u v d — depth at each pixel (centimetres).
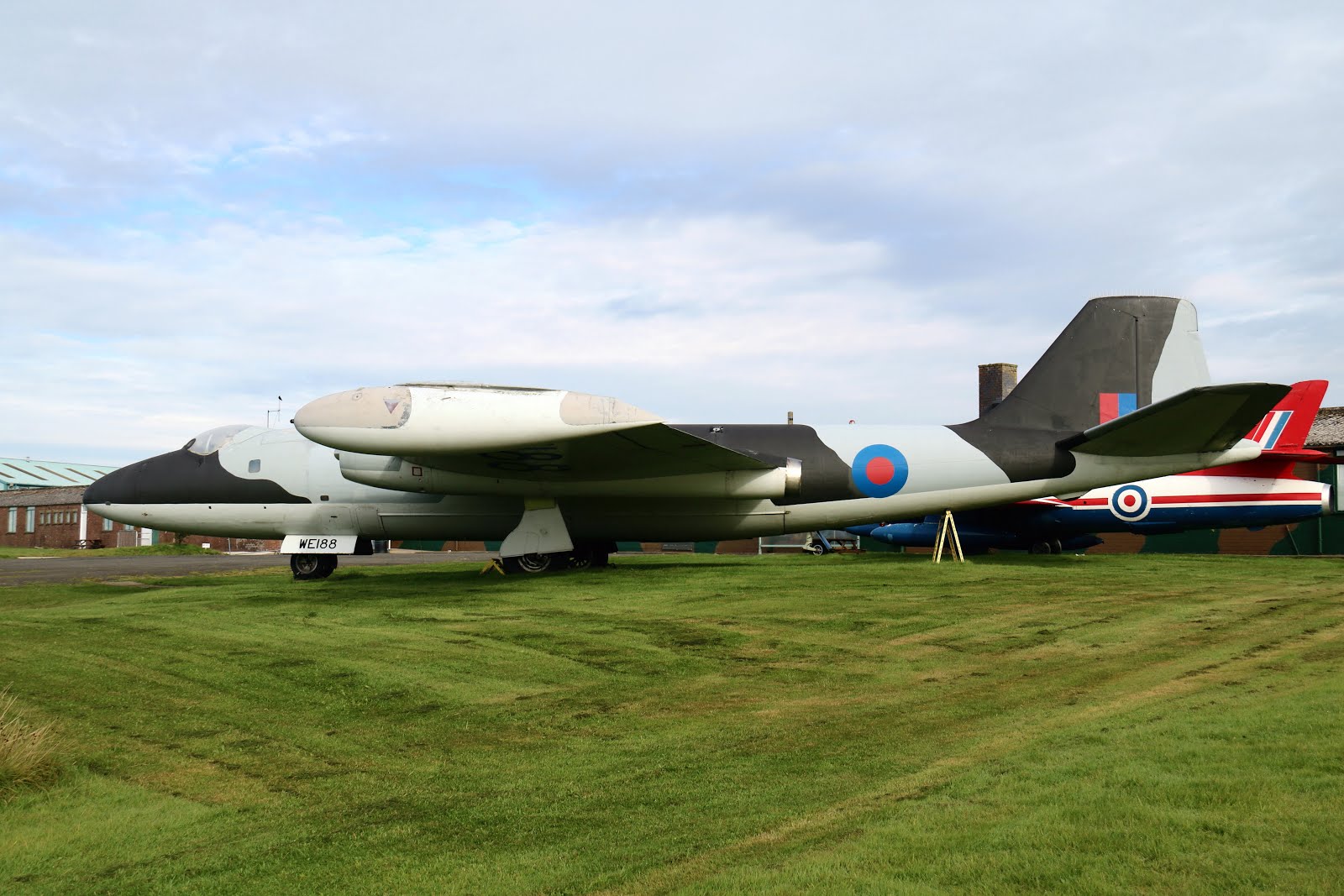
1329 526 2445
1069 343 1580
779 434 1570
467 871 385
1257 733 507
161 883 385
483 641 898
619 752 563
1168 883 320
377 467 1494
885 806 429
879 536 2369
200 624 1006
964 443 1541
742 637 903
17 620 1040
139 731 614
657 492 1506
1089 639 873
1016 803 413
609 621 999
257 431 1667
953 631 924
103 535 5194
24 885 385
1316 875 320
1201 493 2070
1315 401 2023
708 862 377
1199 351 1578
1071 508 2128
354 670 779
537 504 1538
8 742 521
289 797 491
